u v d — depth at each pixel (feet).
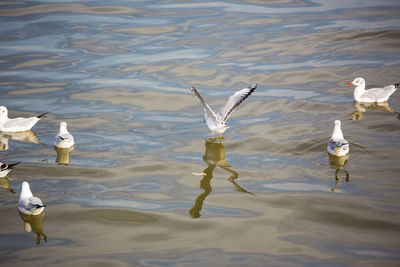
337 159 53.62
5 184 50.29
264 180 50.62
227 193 48.73
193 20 103.60
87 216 45.24
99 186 50.24
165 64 83.30
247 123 63.72
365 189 47.96
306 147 56.65
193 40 93.04
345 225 43.06
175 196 48.52
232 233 42.68
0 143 59.77
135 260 39.22
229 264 38.50
